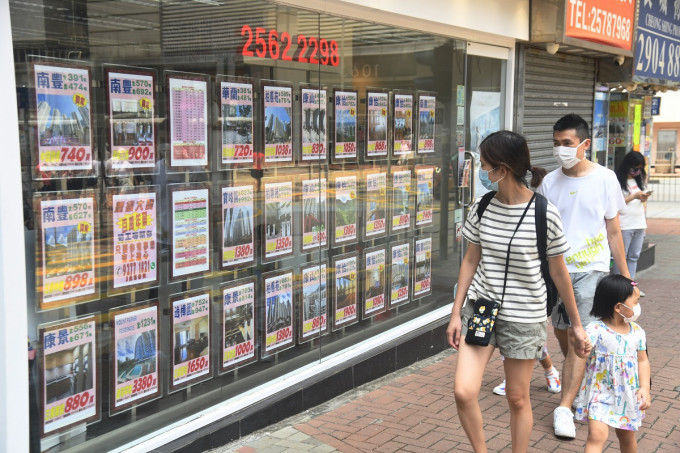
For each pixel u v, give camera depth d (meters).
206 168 4.46
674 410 5.28
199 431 4.37
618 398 3.95
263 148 4.90
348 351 5.79
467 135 7.36
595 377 4.02
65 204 3.62
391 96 6.16
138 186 4.02
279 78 4.98
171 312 4.29
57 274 3.61
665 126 32.03
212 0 4.41
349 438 4.67
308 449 4.48
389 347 6.04
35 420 3.55
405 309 6.60
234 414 4.62
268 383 5.04
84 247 3.74
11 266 3.32
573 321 3.98
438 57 6.73
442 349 6.80
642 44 9.80
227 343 4.71
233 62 4.60
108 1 3.78
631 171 8.73
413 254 6.67
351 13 5.55
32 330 3.51
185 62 4.26
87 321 3.79
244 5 4.65
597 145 10.35
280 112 5.02
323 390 5.30
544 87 8.55
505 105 7.96
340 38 5.52
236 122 4.66
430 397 5.47
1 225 3.28
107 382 3.92
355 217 5.88
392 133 6.24
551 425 4.99
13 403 3.37
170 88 4.18
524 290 3.74
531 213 3.71
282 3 4.93
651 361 6.47
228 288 4.70
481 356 3.78
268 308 5.05
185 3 4.23
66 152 3.61
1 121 3.25
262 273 4.97
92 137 3.74
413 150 6.54
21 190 3.37
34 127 3.45
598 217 4.96
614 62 9.76
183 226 4.34
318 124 5.40
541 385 5.84
